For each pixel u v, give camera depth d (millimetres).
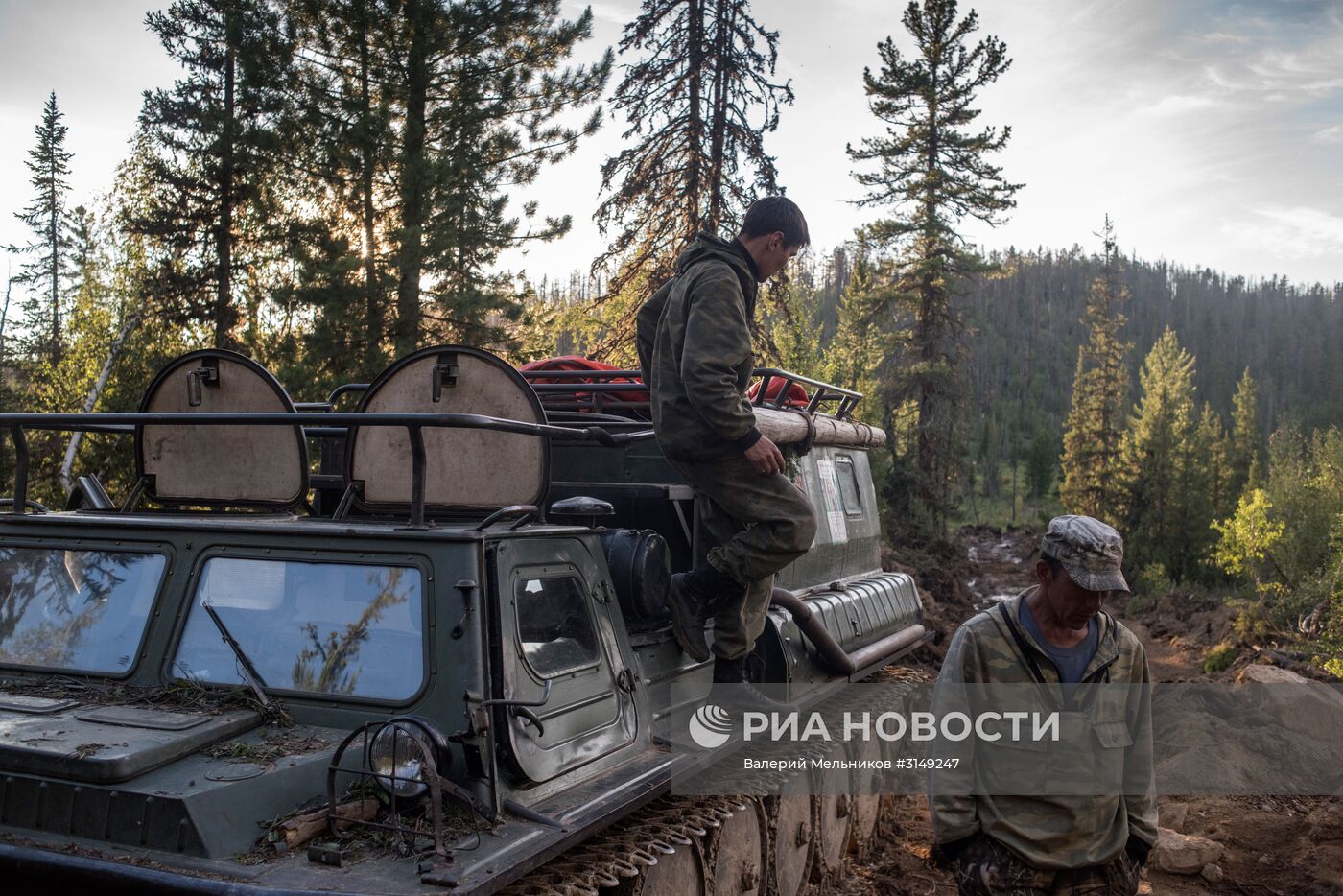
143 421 4746
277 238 20125
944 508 36594
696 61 20625
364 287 19094
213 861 3402
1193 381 148625
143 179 25328
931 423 36906
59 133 54562
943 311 37594
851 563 9008
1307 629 20625
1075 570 3699
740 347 5215
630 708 5113
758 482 5504
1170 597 33781
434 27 19484
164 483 5957
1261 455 75250
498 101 20453
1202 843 8219
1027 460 99250
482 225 19438
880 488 35281
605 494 6211
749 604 6000
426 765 3660
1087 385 67375
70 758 3625
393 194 19953
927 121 37250
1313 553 29984
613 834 4730
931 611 23562
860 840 8352
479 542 4285
